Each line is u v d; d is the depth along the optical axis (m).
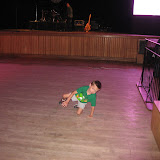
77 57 7.91
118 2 10.73
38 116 3.14
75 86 4.58
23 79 5.00
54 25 9.33
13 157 2.22
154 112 2.71
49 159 2.20
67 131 2.74
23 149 2.35
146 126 2.95
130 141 2.57
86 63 7.13
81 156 2.27
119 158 2.26
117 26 11.01
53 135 2.64
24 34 8.00
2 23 11.09
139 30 10.70
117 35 7.61
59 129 2.79
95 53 7.84
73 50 7.92
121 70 6.26
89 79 5.16
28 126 2.84
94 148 2.41
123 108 3.54
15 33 8.02
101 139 2.59
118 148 2.43
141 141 2.58
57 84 4.69
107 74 5.73
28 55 8.05
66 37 7.87
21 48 8.10
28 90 4.26
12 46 8.12
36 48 8.05
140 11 9.55
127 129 2.85
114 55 7.76
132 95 4.18
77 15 11.17
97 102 3.76
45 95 4.01
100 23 10.69
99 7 10.98
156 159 2.26
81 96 3.02
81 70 6.08
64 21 9.48
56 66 6.51
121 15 10.84
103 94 4.18
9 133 2.66
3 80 4.89
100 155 2.29
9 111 3.28
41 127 2.82
